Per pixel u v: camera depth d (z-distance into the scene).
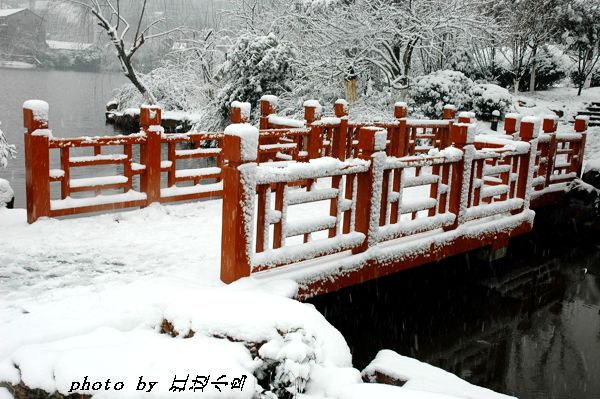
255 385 2.78
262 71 16.89
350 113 15.08
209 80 22.38
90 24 26.27
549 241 8.98
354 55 15.98
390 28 14.80
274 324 3.13
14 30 31.64
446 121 10.46
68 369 2.78
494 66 20.45
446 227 5.93
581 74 19.91
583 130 9.45
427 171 10.49
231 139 3.94
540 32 18.73
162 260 4.70
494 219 6.77
